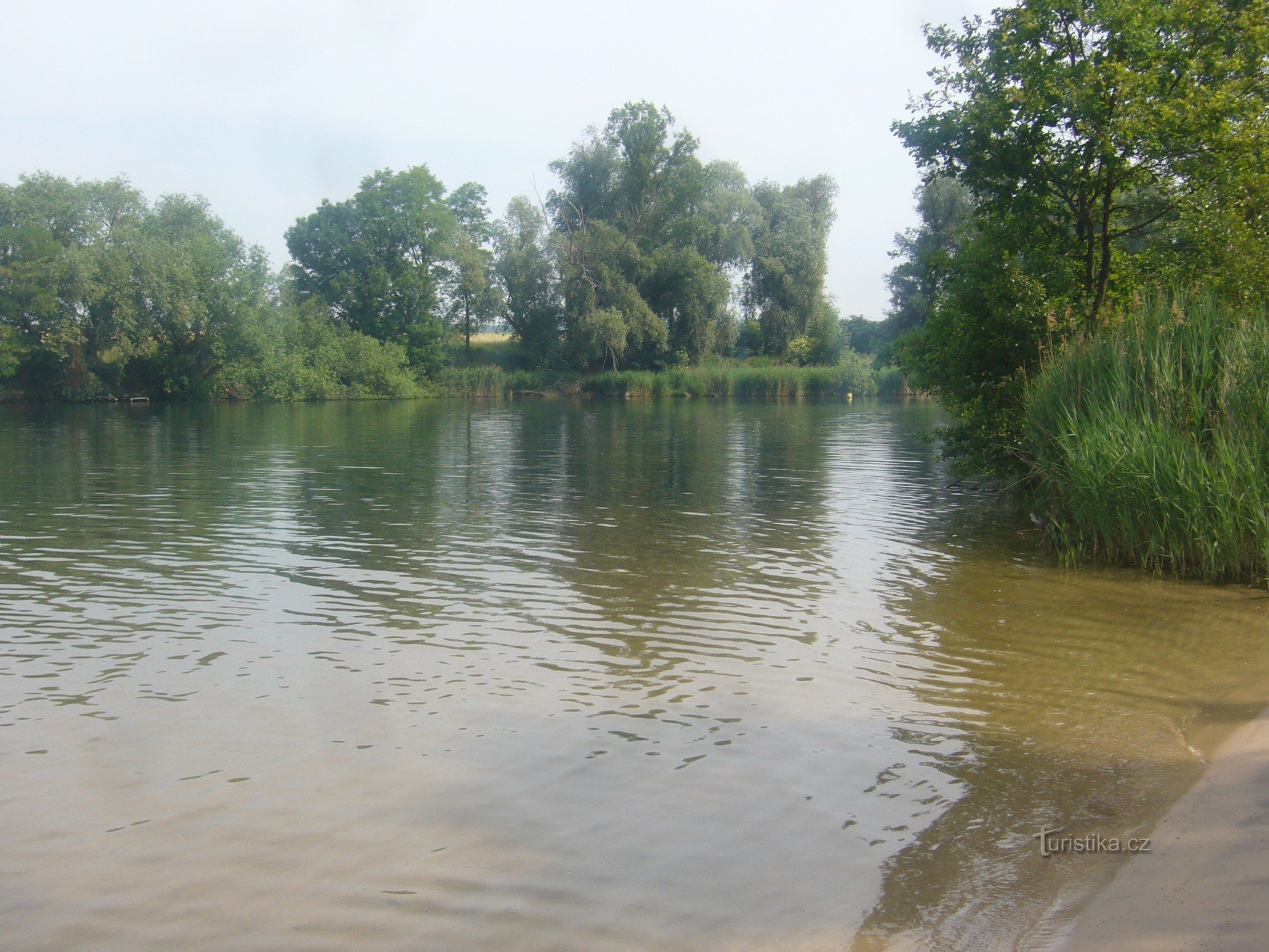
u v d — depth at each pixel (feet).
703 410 165.37
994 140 57.77
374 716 21.86
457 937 13.44
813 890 14.57
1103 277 58.08
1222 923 13.03
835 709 22.40
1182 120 52.03
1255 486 35.55
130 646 27.12
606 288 229.66
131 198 197.98
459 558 38.99
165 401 190.60
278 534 43.91
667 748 20.07
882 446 92.48
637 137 240.94
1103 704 22.76
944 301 60.34
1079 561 39.37
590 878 14.94
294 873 15.16
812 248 253.44
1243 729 20.97
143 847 15.98
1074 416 44.65
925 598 33.14
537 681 24.30
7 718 21.65
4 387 178.91
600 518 49.16
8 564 37.45
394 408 170.71
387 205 244.83
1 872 15.21
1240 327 40.14
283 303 212.84
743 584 35.01
